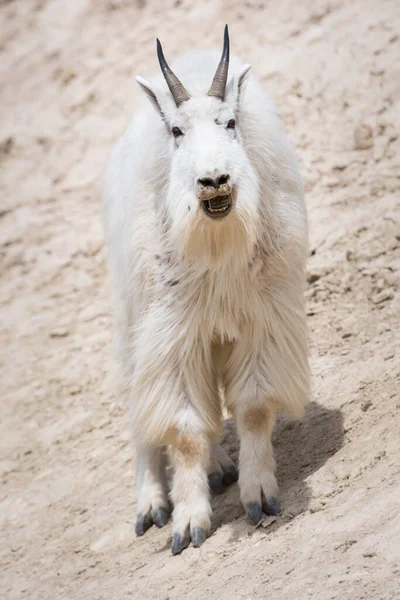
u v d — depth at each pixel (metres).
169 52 35.59
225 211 15.34
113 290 19.16
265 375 17.09
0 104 39.09
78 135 35.66
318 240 24.73
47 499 21.70
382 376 19.36
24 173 35.34
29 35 41.81
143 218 17.22
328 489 16.33
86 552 18.94
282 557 14.97
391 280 22.62
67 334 28.16
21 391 26.39
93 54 38.72
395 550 13.63
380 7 31.95
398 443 16.58
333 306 22.97
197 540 16.55
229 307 16.80
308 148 28.09
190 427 17.03
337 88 29.56
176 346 17.00
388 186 25.61
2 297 30.75
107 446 22.89
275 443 19.25
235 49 33.22
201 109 16.03
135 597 15.82
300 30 32.72
